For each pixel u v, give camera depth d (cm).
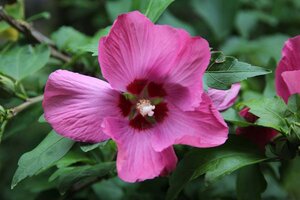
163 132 39
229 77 38
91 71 51
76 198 51
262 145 41
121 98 39
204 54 37
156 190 50
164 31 37
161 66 39
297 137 38
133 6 47
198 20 76
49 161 38
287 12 74
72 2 72
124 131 39
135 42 38
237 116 40
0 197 66
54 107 37
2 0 49
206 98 38
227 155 39
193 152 39
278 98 40
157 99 39
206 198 50
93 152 45
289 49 41
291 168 41
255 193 42
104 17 72
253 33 72
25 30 50
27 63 48
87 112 38
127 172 37
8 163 67
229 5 67
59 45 52
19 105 46
